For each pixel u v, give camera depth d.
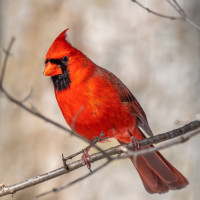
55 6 11.43
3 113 11.39
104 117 7.25
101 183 10.36
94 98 7.16
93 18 10.95
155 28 10.49
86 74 7.19
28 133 11.27
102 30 10.84
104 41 10.79
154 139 7.16
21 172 11.18
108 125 7.36
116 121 7.38
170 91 10.27
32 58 11.54
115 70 10.62
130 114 7.58
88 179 10.48
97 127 7.34
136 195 10.12
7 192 7.05
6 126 11.39
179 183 7.98
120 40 10.68
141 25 10.58
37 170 11.08
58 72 7.19
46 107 11.21
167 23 10.45
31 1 11.73
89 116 7.20
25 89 11.39
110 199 10.23
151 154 7.95
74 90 7.14
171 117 10.16
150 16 10.54
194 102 10.16
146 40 10.52
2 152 11.30
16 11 11.80
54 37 11.43
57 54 7.14
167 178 7.98
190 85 10.23
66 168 7.06
